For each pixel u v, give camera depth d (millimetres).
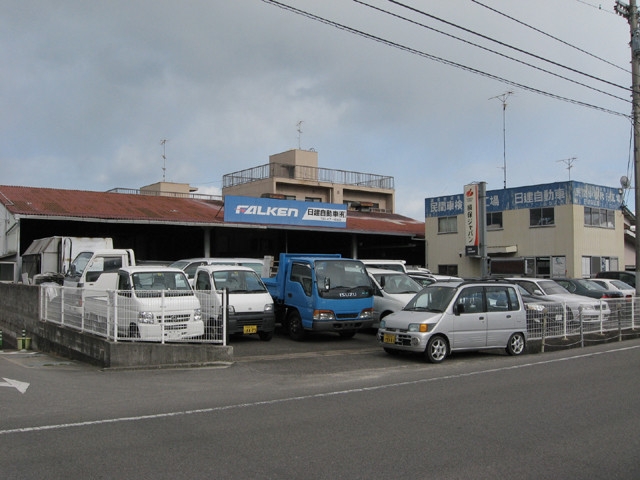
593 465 5484
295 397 8672
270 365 11820
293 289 15477
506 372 10891
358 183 51344
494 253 34875
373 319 15516
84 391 9359
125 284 13539
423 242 40938
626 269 36594
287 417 7359
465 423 7012
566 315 15305
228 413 7605
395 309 15664
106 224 29953
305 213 30969
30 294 17812
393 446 6062
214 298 12352
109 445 6117
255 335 16359
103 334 12594
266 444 6137
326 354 13266
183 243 33875
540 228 33219
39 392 9273
